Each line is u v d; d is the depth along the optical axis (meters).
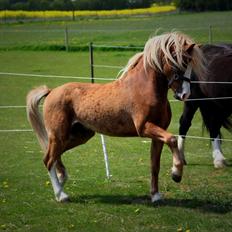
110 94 9.19
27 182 10.96
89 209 9.25
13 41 41.59
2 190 10.42
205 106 12.27
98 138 15.30
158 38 8.79
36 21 61.41
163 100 8.88
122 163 12.47
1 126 16.75
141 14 66.81
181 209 9.11
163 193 10.05
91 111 9.28
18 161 12.84
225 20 50.31
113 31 44.75
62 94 9.54
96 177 11.27
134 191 10.21
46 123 9.70
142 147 14.16
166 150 13.74
